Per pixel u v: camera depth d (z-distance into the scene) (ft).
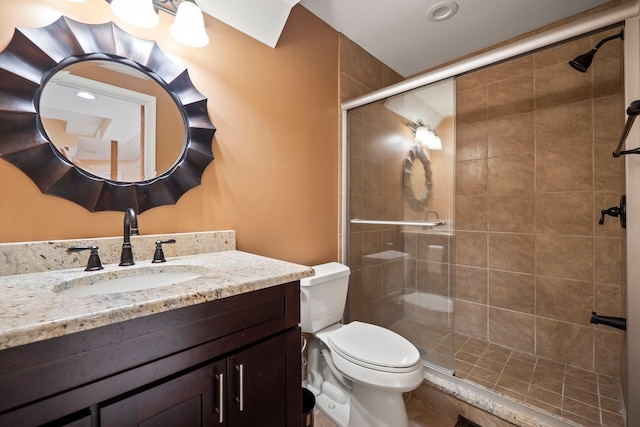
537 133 6.32
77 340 1.72
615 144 5.48
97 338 1.79
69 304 1.89
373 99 6.10
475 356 6.31
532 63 6.36
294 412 2.96
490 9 5.57
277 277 2.75
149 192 3.65
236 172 4.55
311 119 5.82
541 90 6.25
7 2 2.82
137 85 3.59
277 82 5.16
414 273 6.03
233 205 4.52
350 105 6.37
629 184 3.28
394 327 6.31
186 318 2.18
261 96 4.90
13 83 2.81
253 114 4.78
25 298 2.01
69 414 1.70
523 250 6.51
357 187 6.59
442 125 5.41
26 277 2.64
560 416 4.35
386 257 6.38
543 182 6.25
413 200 5.98
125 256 3.13
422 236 5.91
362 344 4.32
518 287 6.58
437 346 5.66
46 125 2.99
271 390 2.75
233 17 4.34
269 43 4.97
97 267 2.93
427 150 5.67
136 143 3.57
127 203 3.49
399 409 3.95
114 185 3.40
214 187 4.28
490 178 6.95
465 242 7.36
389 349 4.18
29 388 1.58
